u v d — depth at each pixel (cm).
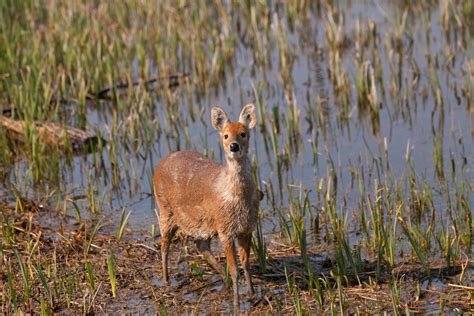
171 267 1162
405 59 2019
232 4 2417
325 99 1817
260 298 1055
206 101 1877
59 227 1312
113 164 1523
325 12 2395
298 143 1617
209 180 1048
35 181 1520
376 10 2416
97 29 2095
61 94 1888
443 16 2167
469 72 1797
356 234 1245
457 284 1060
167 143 1659
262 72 1972
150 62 2133
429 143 1576
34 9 2289
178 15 2275
